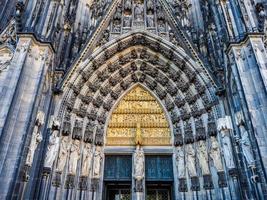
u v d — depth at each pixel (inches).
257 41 728.3
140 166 894.4
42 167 724.7
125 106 1049.5
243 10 797.9
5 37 798.5
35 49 756.6
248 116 657.6
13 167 590.9
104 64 1003.3
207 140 851.4
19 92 669.3
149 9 1109.1
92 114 950.4
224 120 798.5
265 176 575.2
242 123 710.5
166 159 943.0
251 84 691.4
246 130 683.4
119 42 1005.8
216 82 858.8
